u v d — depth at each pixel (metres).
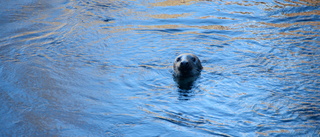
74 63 8.74
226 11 13.45
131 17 13.07
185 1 15.09
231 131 5.52
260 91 7.09
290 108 6.29
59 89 7.13
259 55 9.20
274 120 5.86
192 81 7.80
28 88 7.13
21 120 5.79
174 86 7.53
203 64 8.88
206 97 6.90
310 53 9.14
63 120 5.84
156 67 8.69
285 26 11.43
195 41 10.52
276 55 9.10
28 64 8.56
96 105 6.46
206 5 14.34
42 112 6.10
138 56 9.38
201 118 5.99
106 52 9.62
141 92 7.16
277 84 7.40
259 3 14.25
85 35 11.03
